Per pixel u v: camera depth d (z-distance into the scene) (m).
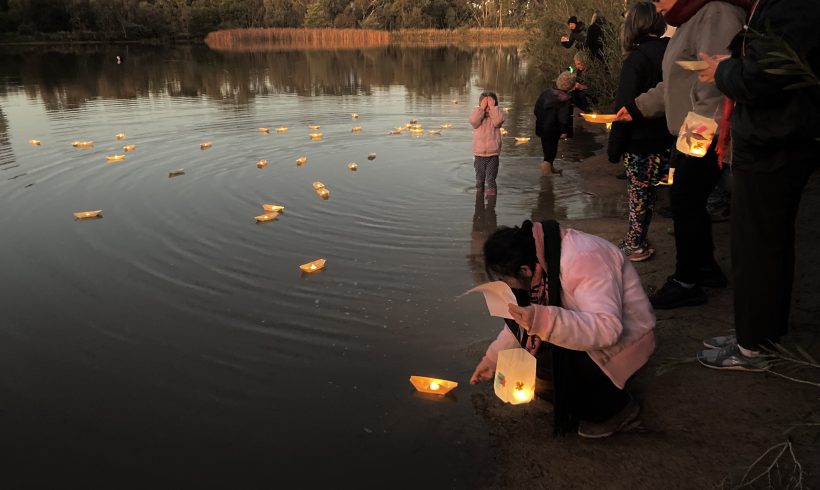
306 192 6.80
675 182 3.55
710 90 3.33
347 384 3.21
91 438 2.83
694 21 3.43
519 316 2.24
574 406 2.53
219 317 3.98
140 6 60.53
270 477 2.53
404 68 23.80
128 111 12.90
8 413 3.03
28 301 4.25
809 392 2.77
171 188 7.00
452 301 4.16
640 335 2.45
